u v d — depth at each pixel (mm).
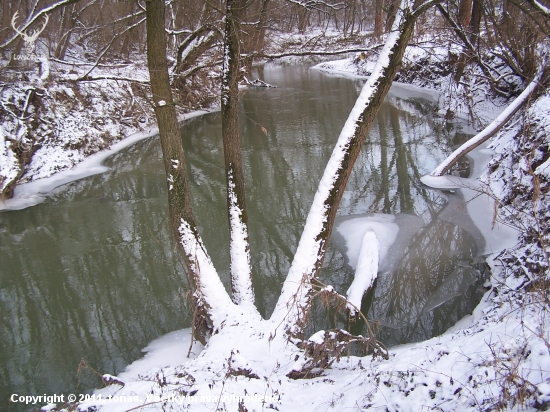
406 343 6141
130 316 7070
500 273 7086
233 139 6113
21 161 12523
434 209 10047
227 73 6043
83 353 6332
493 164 11039
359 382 4094
